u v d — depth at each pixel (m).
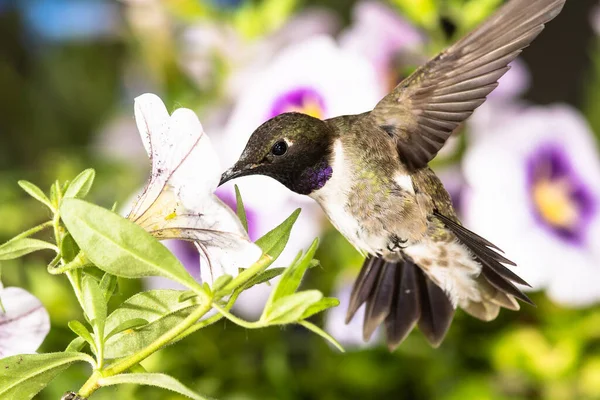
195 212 0.65
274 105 0.77
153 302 0.65
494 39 0.71
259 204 0.77
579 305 0.78
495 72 0.71
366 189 0.71
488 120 0.80
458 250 0.72
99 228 0.64
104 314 0.65
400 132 0.72
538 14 0.70
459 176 0.79
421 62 0.80
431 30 0.80
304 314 0.64
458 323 0.78
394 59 0.80
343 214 0.72
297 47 0.78
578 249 0.78
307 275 0.78
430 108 0.72
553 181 0.79
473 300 0.72
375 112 0.72
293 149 0.70
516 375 0.77
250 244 0.65
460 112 0.71
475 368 0.78
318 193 0.71
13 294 0.66
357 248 0.72
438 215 0.72
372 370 0.77
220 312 0.64
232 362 0.77
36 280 0.77
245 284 0.65
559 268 0.78
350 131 0.72
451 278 0.72
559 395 0.77
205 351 0.77
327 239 0.78
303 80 0.78
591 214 0.79
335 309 0.77
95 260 0.64
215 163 0.65
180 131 0.65
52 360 0.65
